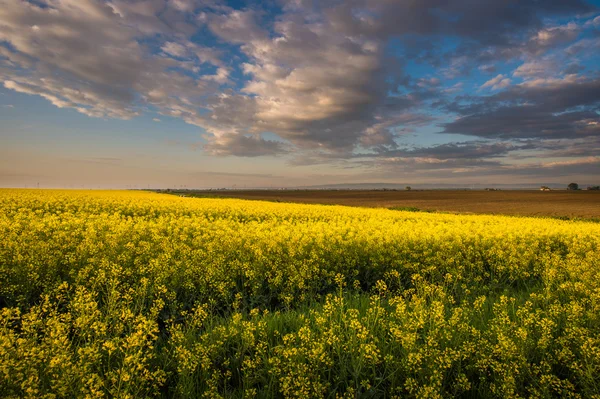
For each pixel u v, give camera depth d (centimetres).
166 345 522
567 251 1304
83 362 374
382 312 557
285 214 2380
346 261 946
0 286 648
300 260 936
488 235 1377
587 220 3472
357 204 6419
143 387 380
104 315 571
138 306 635
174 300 642
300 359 424
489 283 905
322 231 1428
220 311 697
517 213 4503
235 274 794
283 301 732
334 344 445
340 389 412
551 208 5375
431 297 689
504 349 427
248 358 436
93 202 2736
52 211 2175
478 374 430
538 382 395
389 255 1020
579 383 416
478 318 593
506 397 361
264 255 936
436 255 1041
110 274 696
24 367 346
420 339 508
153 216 2164
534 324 512
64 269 774
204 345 465
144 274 758
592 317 539
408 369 401
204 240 1175
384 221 1939
